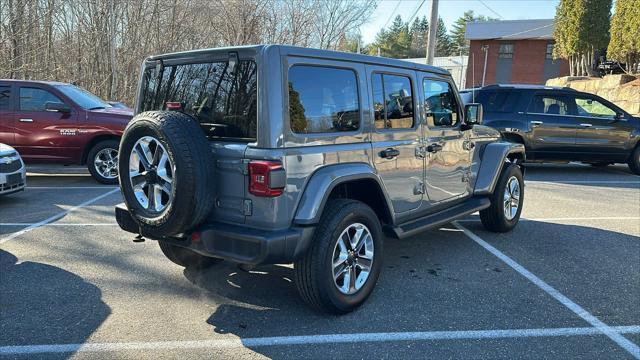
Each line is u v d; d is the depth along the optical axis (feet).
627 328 11.66
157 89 12.96
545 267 15.70
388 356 10.30
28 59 53.98
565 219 22.03
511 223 19.62
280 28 83.25
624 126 34.47
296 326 11.55
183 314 12.14
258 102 10.53
